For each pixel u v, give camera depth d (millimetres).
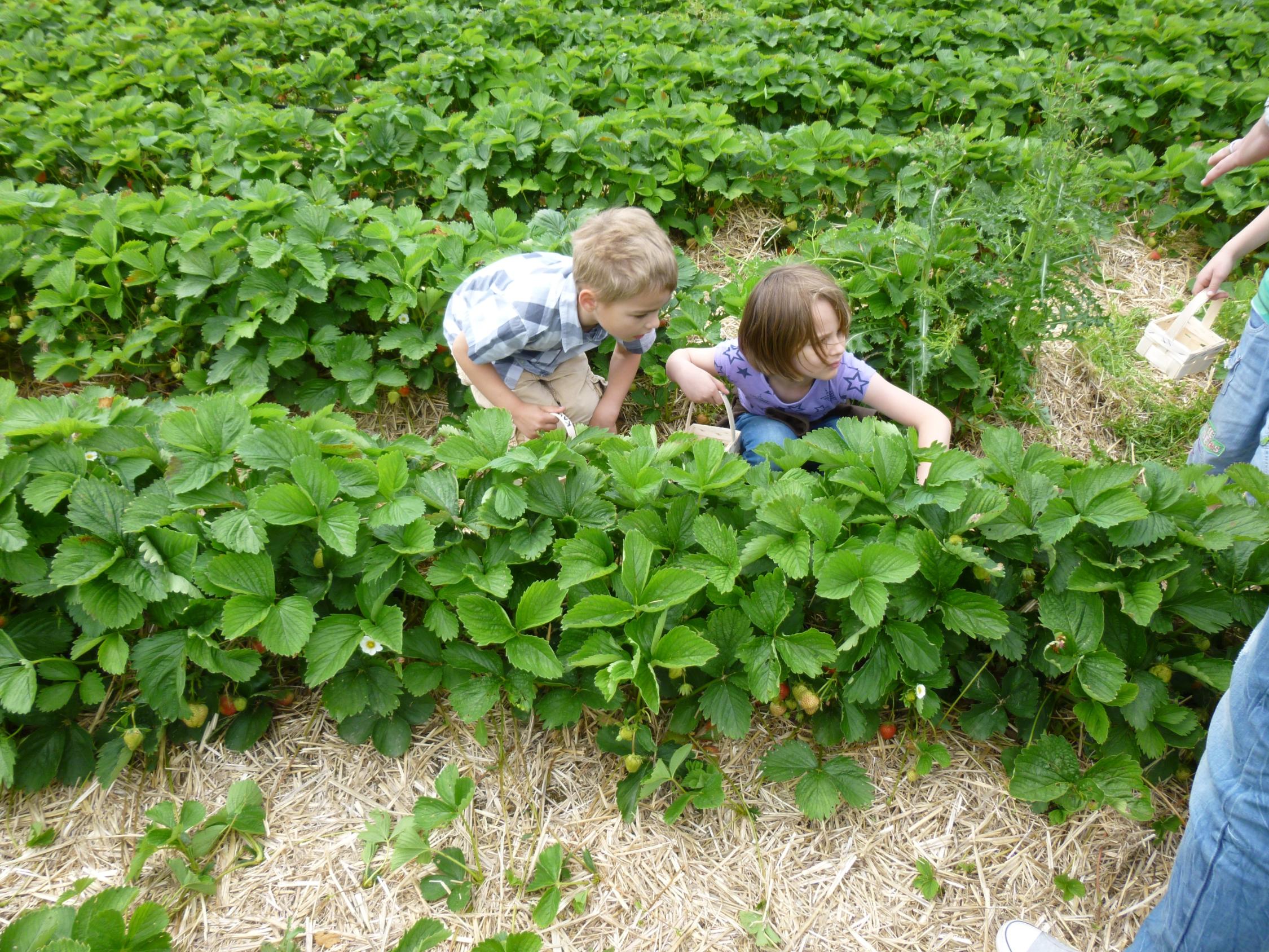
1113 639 2113
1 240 3373
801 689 2096
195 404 2350
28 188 3668
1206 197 4367
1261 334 2535
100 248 3262
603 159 4105
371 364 3256
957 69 5102
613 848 2059
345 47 5805
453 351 2799
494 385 2809
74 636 2188
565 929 1913
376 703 2162
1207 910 1453
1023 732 2227
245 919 1902
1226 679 2006
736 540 2131
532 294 2584
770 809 2154
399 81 4965
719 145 4164
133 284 3244
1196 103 4844
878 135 4438
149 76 5035
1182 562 2004
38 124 4398
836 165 4363
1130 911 1980
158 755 2172
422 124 4309
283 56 5969
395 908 1935
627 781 2127
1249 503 2217
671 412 3537
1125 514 2016
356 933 1892
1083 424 3562
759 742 2260
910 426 2807
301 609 2021
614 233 2391
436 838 2059
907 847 2086
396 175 4488
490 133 4137
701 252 4316
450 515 2193
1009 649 2088
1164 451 3420
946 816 2141
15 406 2189
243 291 3158
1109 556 2127
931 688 2137
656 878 2012
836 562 1985
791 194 4344
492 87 4957
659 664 2016
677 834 2098
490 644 2197
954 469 2135
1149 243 4449
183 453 2131
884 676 2066
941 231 3416
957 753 2254
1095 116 4816
